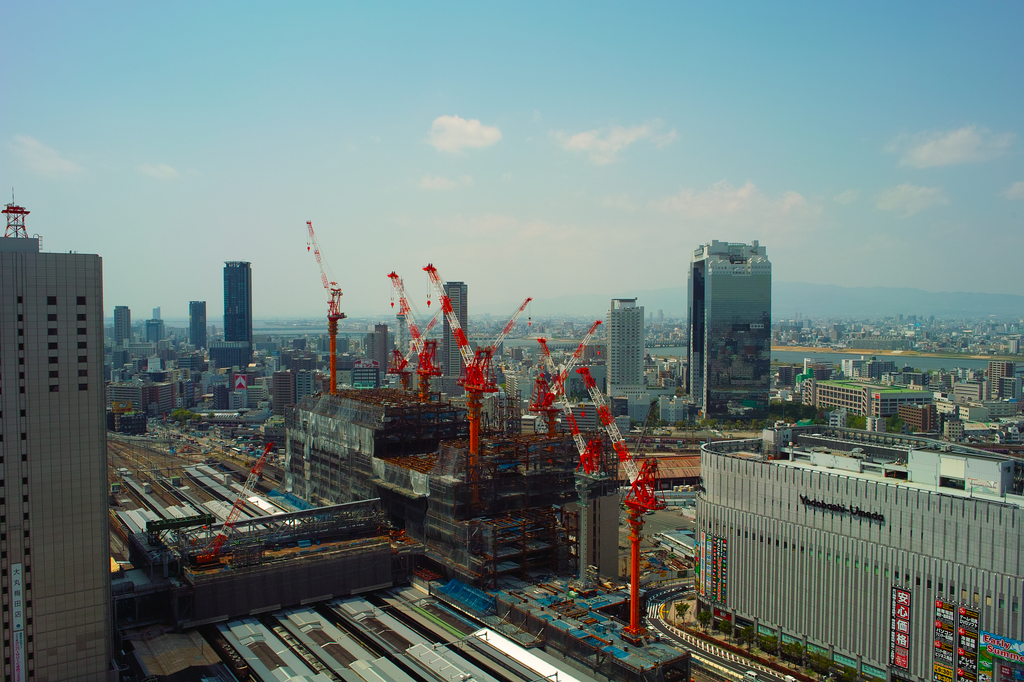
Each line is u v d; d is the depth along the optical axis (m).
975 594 165.12
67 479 169.62
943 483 198.62
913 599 176.75
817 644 197.88
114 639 196.38
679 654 175.00
